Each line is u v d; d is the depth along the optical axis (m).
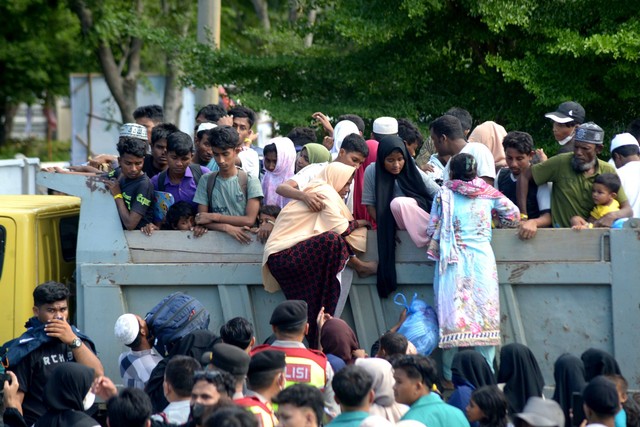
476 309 15.97
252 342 15.43
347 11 27.02
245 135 23.38
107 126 51.78
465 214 16.19
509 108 27.17
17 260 17.61
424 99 28.09
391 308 16.83
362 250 16.88
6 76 68.62
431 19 27.33
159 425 13.11
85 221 17.48
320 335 16.11
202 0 31.67
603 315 15.98
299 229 16.84
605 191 16.94
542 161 19.20
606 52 23.75
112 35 47.28
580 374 14.99
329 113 28.20
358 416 12.80
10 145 85.00
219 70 30.34
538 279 16.11
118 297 17.25
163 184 18.72
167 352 16.39
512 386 15.47
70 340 15.84
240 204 17.83
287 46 32.72
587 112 26.47
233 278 17.00
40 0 52.47
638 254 15.73
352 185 18.39
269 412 13.30
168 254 17.33
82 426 14.05
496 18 25.28
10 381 15.81
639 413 14.69
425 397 13.82
